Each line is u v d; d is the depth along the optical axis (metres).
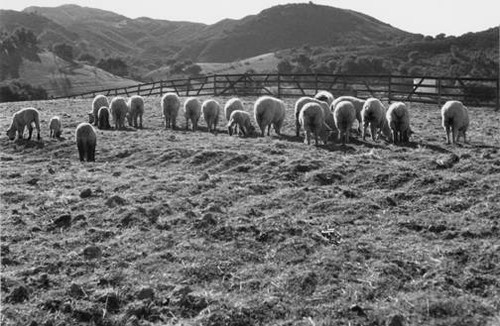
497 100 28.11
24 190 11.55
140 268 8.00
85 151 15.65
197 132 20.09
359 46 132.50
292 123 21.64
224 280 7.71
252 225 9.27
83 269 7.96
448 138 16.64
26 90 79.50
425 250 8.41
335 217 9.81
